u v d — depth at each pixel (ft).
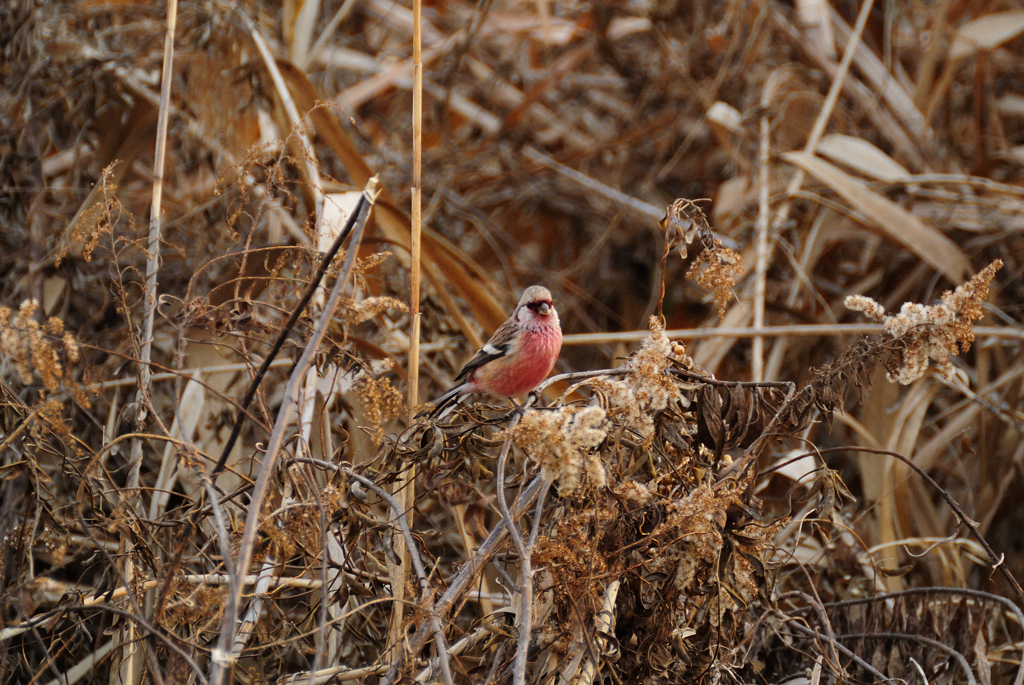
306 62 39.29
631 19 55.77
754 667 21.71
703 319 45.68
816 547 29.19
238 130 35.99
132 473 22.75
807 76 48.96
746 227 42.78
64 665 24.25
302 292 25.44
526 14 55.93
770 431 20.34
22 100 35.32
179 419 21.27
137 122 37.09
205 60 35.22
